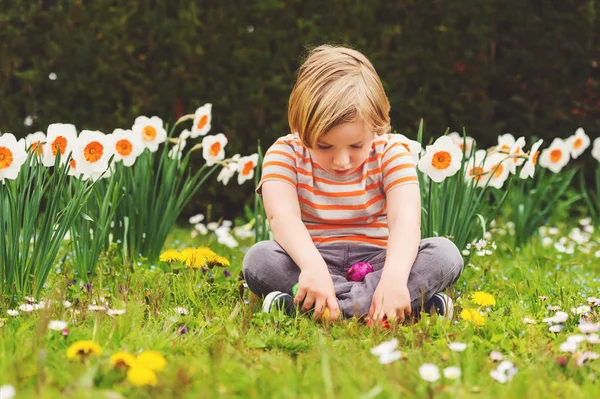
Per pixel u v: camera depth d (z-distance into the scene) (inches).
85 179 108.7
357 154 91.5
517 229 159.8
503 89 194.5
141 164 134.7
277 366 68.1
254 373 65.0
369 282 92.0
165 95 191.6
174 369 66.0
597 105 195.8
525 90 193.9
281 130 192.1
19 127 194.1
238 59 191.2
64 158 103.8
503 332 82.9
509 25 192.5
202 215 187.0
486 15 189.3
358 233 100.3
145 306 91.1
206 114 138.5
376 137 103.3
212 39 191.3
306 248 92.7
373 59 189.9
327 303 88.3
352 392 58.4
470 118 190.9
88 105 194.2
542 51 191.8
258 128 193.6
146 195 133.3
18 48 192.4
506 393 60.4
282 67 191.9
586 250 152.6
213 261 110.1
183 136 138.1
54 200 99.3
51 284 106.1
